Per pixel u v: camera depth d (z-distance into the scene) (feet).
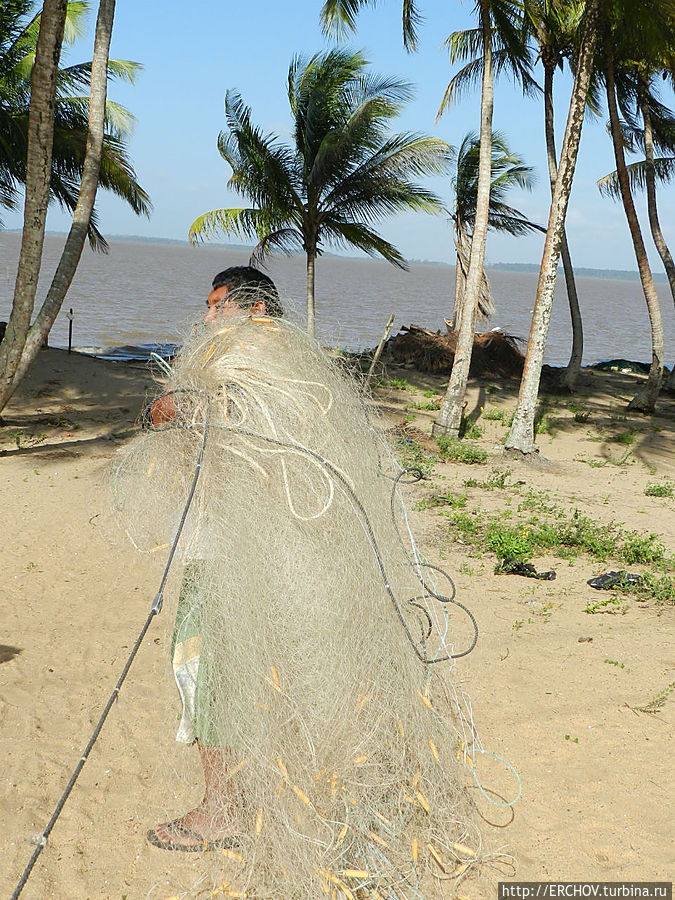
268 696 9.82
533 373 46.44
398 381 67.97
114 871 10.46
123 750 13.34
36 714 14.47
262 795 9.77
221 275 11.91
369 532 10.41
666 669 17.30
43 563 23.80
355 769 10.10
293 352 11.19
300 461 10.31
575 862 10.87
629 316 324.60
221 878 10.20
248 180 64.49
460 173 78.33
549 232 44.93
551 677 16.74
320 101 61.26
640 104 69.82
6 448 40.32
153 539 11.32
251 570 9.91
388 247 69.87
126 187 59.47
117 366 63.77
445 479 40.34
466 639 18.81
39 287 178.19
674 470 46.68
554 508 35.01
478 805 12.04
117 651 17.46
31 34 53.21
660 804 12.21
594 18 41.50
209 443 10.33
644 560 26.71
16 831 11.17
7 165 58.95
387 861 10.07
